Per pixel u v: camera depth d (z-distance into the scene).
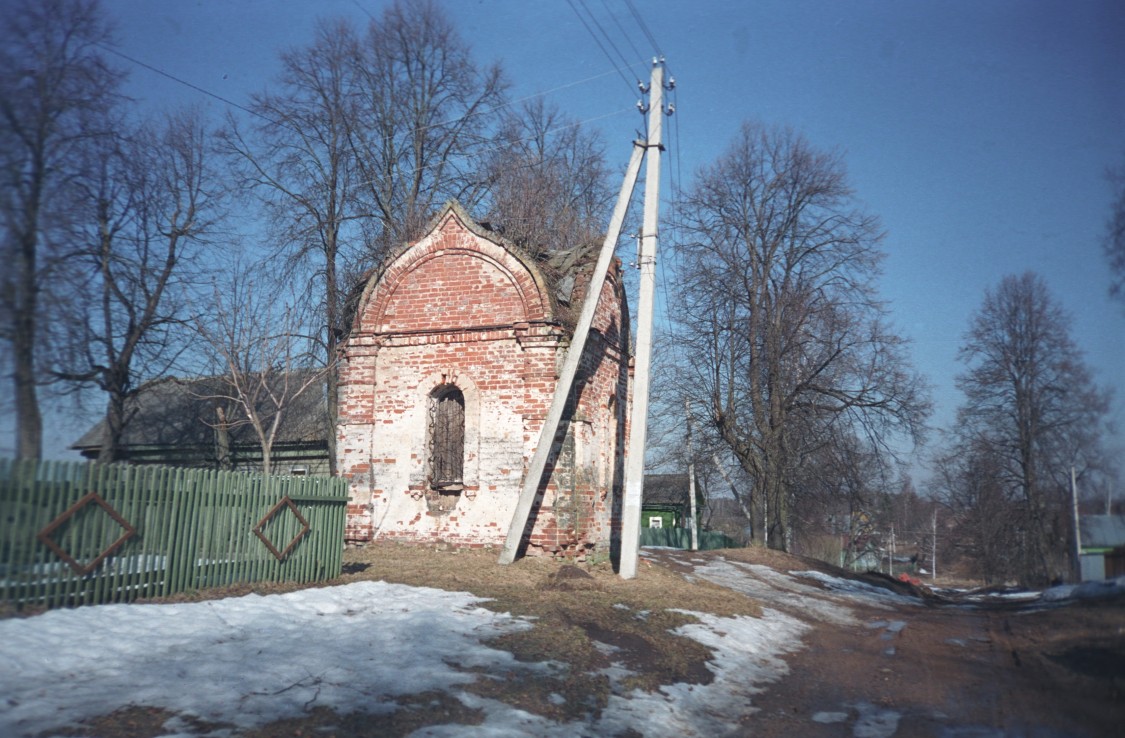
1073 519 24.45
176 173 20.66
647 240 16.41
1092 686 10.07
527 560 15.94
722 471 35.38
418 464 17.39
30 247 12.17
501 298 17.33
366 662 8.39
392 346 17.95
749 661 11.32
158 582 10.18
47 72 12.84
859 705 9.41
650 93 16.84
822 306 30.28
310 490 12.70
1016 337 31.36
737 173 31.73
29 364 11.96
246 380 18.33
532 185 32.47
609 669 9.55
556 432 16.75
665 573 17.80
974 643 13.96
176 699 6.77
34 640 7.65
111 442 20.44
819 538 47.16
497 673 8.66
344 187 25.78
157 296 20.02
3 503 8.45
